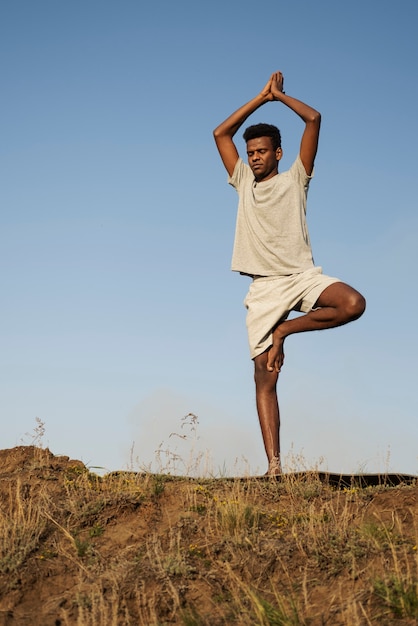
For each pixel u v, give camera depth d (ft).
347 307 22.99
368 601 16.33
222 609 16.88
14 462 23.81
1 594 17.84
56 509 20.79
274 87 25.22
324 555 18.11
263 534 19.20
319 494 21.29
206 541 19.12
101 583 17.74
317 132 24.39
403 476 22.27
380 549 18.03
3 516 20.59
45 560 18.93
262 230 24.43
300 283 23.89
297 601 16.85
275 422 24.09
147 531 19.92
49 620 16.85
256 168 25.00
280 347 24.17
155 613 16.88
